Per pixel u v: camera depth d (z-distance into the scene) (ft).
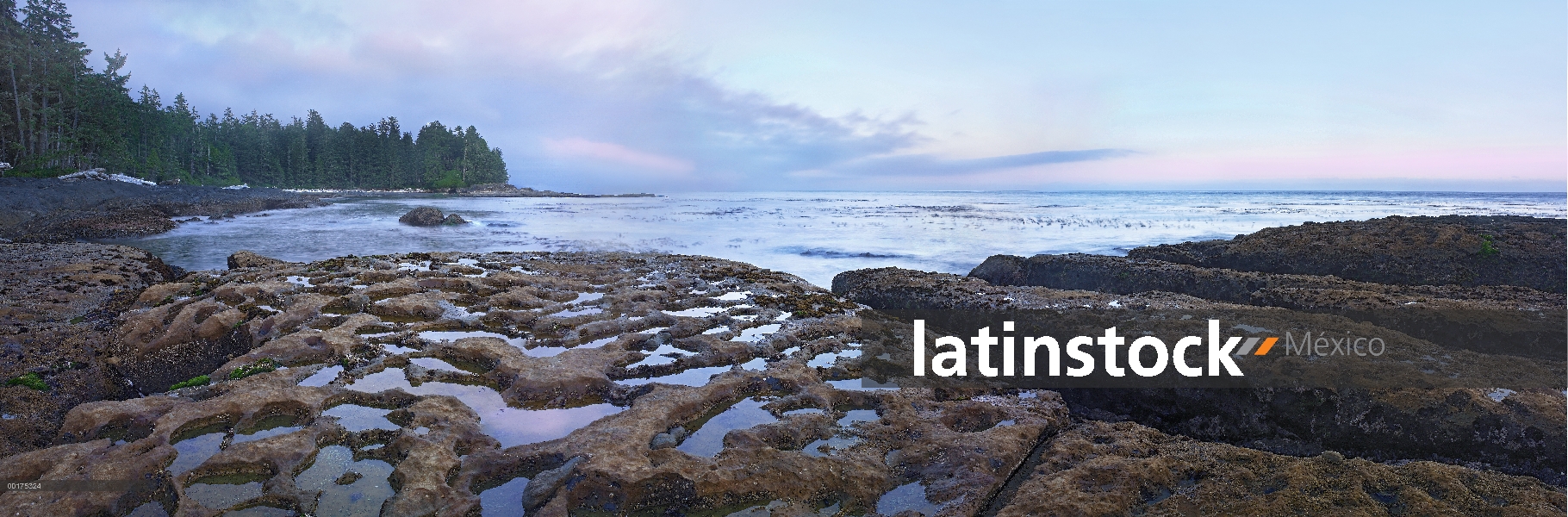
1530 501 11.68
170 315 25.05
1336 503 11.73
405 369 19.85
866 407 17.49
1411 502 11.75
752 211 181.27
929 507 12.61
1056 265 43.60
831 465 13.70
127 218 97.25
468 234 95.20
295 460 13.84
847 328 25.05
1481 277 36.76
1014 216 146.51
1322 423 17.35
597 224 119.85
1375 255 39.91
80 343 22.77
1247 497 12.12
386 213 142.82
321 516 12.03
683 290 32.94
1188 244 49.52
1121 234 95.30
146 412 15.70
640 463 13.55
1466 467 14.80
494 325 25.58
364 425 16.03
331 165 418.51
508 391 18.12
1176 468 13.28
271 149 413.59
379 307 26.81
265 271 34.60
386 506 12.05
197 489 12.88
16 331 22.99
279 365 20.11
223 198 160.86
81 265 35.81
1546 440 14.93
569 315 26.81
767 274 38.88
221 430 15.58
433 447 14.25
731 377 18.67
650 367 20.30
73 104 214.28
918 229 105.91
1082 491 12.42
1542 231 40.19
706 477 13.03
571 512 12.28
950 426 16.08
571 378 18.53
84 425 15.30
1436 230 41.19
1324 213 169.89
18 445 15.16
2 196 110.63
